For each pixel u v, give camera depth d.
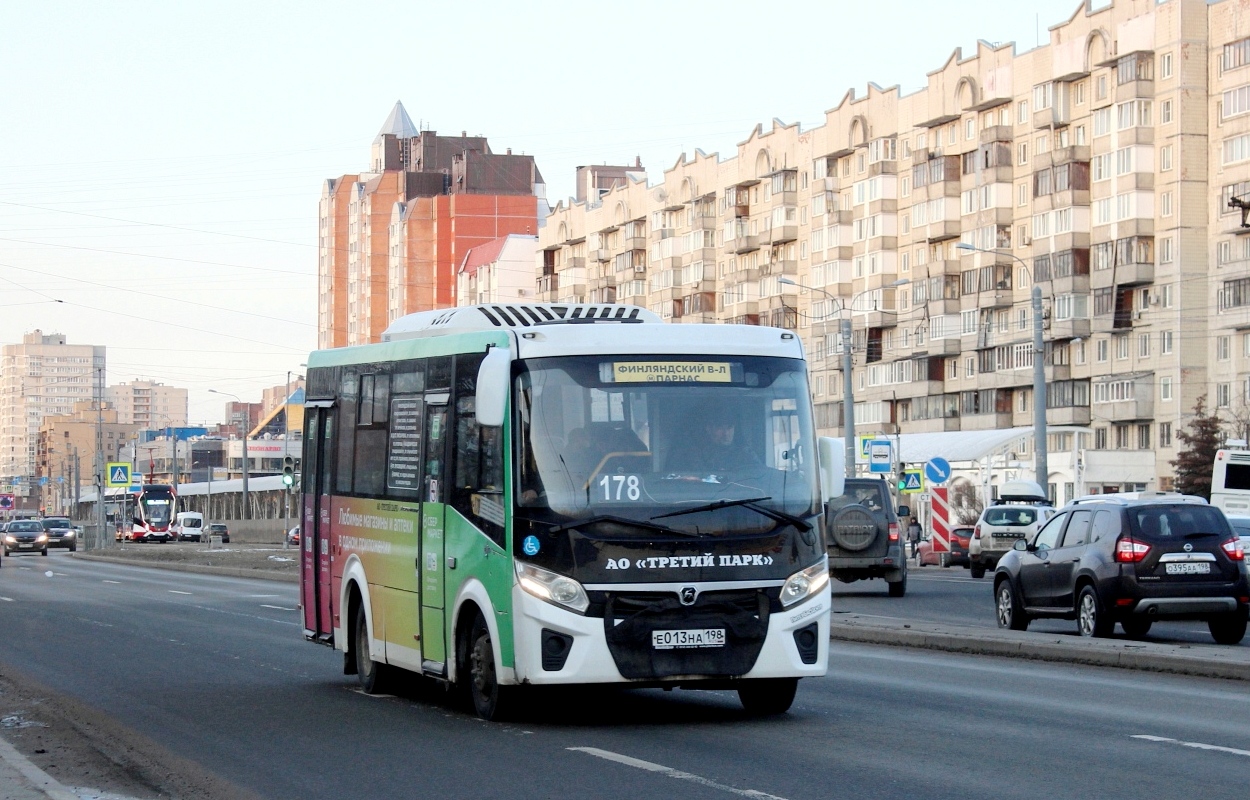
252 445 151.62
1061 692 13.98
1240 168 71.06
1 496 135.00
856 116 91.19
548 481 11.43
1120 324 75.56
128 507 109.81
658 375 11.79
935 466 44.72
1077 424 78.31
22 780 9.55
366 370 14.81
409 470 13.52
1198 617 19.27
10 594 35.28
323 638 15.91
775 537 11.59
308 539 16.41
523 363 11.70
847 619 22.23
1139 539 19.33
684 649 11.30
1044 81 79.31
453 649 12.48
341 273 152.25
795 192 96.44
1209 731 11.25
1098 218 76.75
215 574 48.56
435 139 144.88
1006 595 21.83
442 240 134.12
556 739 11.19
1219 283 72.06
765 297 98.44
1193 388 73.00
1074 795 8.62
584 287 118.94
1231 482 43.94
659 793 8.86
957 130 85.38
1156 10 73.69
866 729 11.50
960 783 9.05
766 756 10.20
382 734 11.81
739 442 11.78
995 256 81.69
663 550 11.36
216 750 11.34
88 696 15.02
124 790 9.77
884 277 89.31
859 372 92.31
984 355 83.19
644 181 110.62
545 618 11.22
